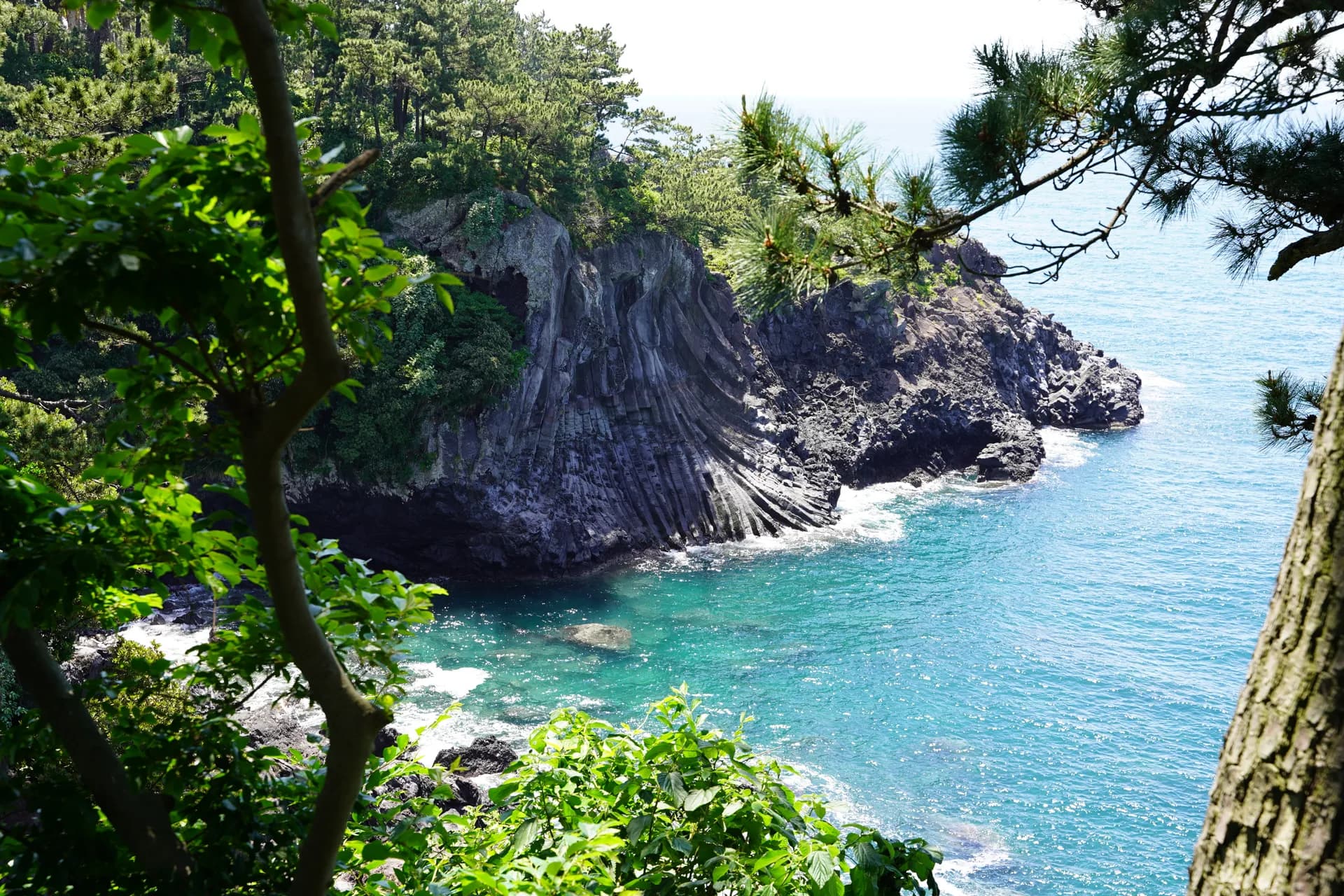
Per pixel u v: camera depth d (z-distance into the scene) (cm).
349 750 501
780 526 8669
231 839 620
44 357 6203
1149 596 7675
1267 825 370
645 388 8488
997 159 942
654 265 8556
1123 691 6256
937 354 10594
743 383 9206
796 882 689
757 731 5678
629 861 713
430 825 713
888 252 981
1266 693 384
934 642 6800
